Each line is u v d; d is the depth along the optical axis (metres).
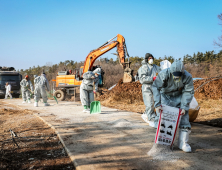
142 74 5.57
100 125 5.87
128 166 3.09
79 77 17.77
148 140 4.37
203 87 11.84
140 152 3.67
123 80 16.02
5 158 3.52
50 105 12.02
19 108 10.86
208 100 10.70
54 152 3.88
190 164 3.15
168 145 3.66
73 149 3.83
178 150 3.75
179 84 3.69
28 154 3.77
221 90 11.31
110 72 45.47
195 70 41.53
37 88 11.35
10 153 3.82
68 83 18.00
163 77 3.68
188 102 3.67
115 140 4.39
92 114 8.02
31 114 8.50
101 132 5.06
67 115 7.82
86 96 8.57
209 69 38.88
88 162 3.23
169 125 3.63
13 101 15.77
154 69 5.62
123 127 5.58
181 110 3.66
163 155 3.51
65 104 12.75
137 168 3.02
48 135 5.04
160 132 3.63
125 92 13.88
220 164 3.15
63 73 18.81
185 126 3.73
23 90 13.72
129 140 4.38
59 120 6.71
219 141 4.25
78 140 4.41
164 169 2.99
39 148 4.11
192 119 5.93
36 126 6.11
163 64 5.35
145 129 5.33
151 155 3.52
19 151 3.93
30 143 4.42
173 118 3.64
